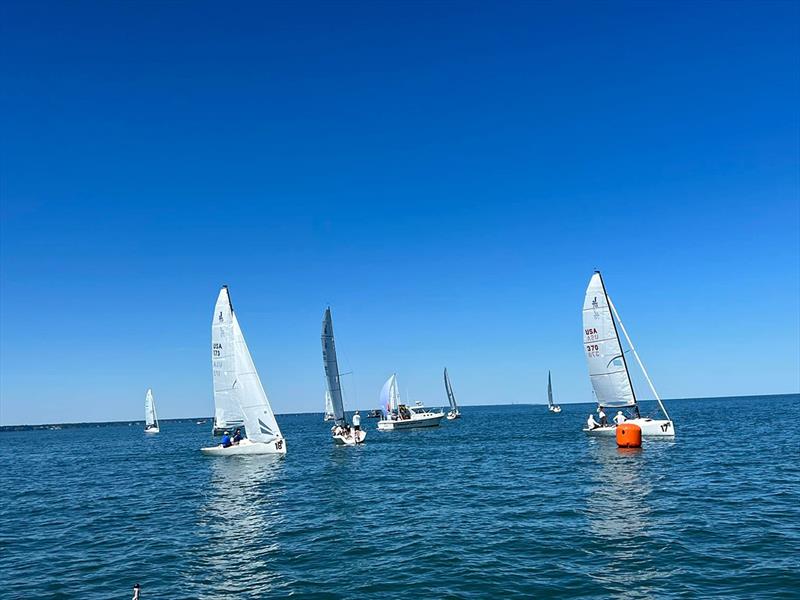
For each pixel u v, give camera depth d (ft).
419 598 40.06
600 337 155.02
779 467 95.91
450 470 110.93
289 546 55.72
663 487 79.66
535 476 96.84
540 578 43.34
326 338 183.11
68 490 105.91
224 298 142.20
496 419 402.11
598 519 61.77
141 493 96.73
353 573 46.24
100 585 45.80
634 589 40.19
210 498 87.45
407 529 61.26
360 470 115.96
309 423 535.19
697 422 239.50
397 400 299.38
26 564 53.11
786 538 51.52
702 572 43.19
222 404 145.07
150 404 427.74
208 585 44.62
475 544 53.78
